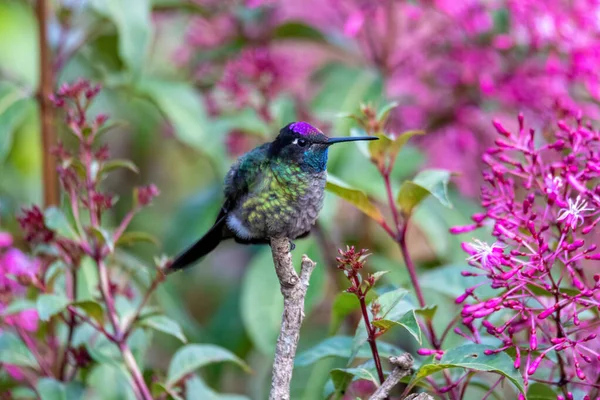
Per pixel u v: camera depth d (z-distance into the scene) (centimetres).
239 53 1194
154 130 1480
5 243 938
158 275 764
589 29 988
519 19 1026
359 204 715
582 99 1029
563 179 649
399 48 1229
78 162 767
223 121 1104
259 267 1057
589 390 705
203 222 1179
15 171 1395
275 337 1030
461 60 1109
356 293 579
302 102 1166
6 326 875
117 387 893
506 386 838
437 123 1168
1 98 1045
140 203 798
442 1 1091
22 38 1415
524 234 685
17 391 877
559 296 609
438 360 601
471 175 1174
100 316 740
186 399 850
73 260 786
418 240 1241
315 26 1225
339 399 662
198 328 1236
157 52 1452
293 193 759
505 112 1108
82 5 1127
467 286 724
